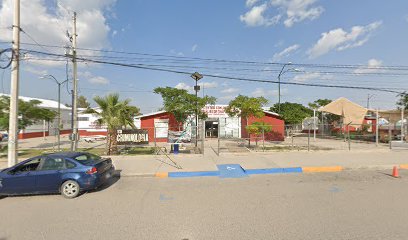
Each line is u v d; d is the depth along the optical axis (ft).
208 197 23.07
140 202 22.09
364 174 32.71
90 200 23.15
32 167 26.12
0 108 52.26
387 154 47.60
